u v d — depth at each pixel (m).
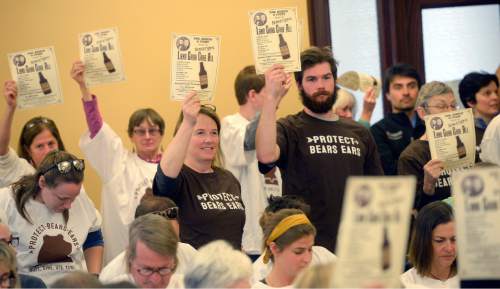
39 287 5.28
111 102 8.48
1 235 5.30
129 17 8.55
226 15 8.73
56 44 8.43
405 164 7.06
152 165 7.55
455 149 6.67
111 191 7.30
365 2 9.17
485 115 8.06
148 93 8.57
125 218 7.28
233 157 7.26
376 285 2.46
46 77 7.05
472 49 9.54
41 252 6.10
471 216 2.80
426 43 9.40
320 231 6.14
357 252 2.46
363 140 6.44
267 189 7.24
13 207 6.09
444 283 5.53
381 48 9.21
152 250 4.68
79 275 3.75
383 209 2.45
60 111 8.39
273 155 5.99
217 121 6.25
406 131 8.05
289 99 8.66
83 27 8.48
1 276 4.37
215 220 6.00
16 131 8.25
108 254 7.34
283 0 8.88
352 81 8.56
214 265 4.10
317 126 6.32
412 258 5.62
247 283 4.12
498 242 2.79
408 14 9.30
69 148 8.39
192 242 5.96
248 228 7.21
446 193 6.83
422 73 9.35
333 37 9.09
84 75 7.04
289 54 6.25
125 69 8.52
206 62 6.38
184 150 5.89
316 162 6.20
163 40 8.61
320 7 9.01
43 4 8.41
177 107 8.62
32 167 7.26
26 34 8.38
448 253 5.46
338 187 6.18
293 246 5.09
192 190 6.04
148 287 4.73
